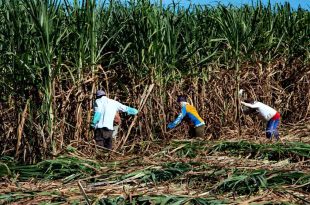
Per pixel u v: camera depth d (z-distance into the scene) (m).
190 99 14.52
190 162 9.81
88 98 11.97
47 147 10.53
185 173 8.66
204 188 7.94
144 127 13.01
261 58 16.64
